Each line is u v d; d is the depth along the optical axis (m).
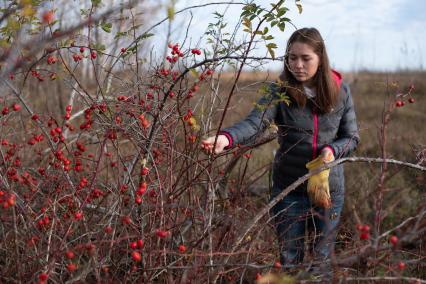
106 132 2.14
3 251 2.22
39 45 1.27
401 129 6.53
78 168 2.28
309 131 2.71
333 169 2.68
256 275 2.00
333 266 1.76
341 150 2.65
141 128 2.22
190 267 1.81
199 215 2.38
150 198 2.29
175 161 2.39
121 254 2.21
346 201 3.38
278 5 2.08
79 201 2.15
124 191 2.23
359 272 2.04
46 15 1.54
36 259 1.91
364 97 10.24
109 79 2.62
